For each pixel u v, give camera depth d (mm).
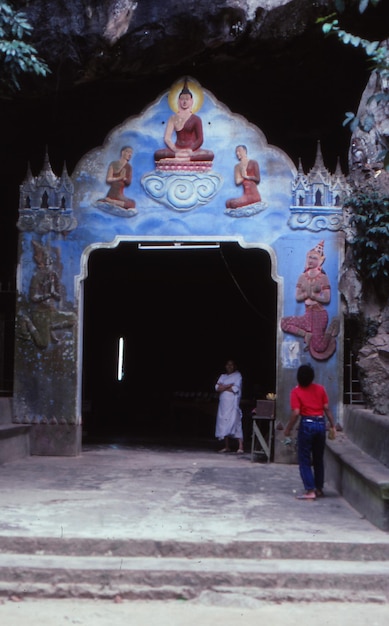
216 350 21516
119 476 11219
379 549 7160
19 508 8633
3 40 11984
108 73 13758
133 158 13539
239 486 10555
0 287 14117
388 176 11953
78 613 6121
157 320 21625
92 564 6848
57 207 13594
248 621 5957
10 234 18750
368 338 12031
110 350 21500
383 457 9078
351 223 12406
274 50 13414
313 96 15180
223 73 14281
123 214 13477
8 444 12477
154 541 7191
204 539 7266
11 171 17703
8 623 5820
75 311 13500
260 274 20844
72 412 13383
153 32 12984
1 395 14391
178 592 6531
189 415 19078
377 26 12898
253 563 6996
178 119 13469
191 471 11875
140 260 21000
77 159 17250
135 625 5836
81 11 12977
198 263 21000
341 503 9414
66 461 12781
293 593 6512
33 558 7023
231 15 12758
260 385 20953
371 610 6281
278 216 13258
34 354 13500
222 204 13352
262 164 13336
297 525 8000
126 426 19750
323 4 12500
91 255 20859
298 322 13094
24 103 14703
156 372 21656
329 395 12969
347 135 16359
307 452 9719
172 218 13406
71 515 8297
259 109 15953
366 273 12062
